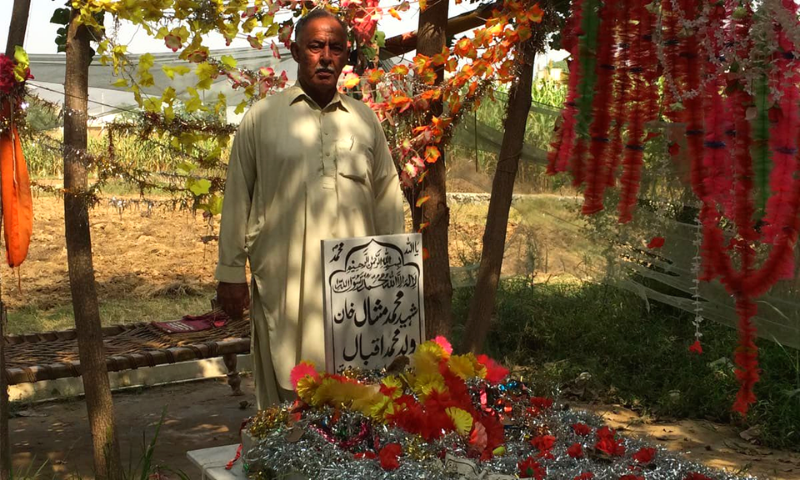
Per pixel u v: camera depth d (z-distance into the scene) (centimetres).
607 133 196
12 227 336
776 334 497
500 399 279
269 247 326
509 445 257
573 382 573
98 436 364
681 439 473
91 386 362
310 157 325
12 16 341
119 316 735
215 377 611
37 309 776
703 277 194
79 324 360
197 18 378
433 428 244
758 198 180
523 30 403
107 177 360
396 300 292
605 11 193
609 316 646
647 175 488
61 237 1073
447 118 427
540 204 567
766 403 490
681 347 588
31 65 491
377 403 250
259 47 409
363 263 285
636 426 498
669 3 189
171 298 829
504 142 441
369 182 339
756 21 177
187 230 1145
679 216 539
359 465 226
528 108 437
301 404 262
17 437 474
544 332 646
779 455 447
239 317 336
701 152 187
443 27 455
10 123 333
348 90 441
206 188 383
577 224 568
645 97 197
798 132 179
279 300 325
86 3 341
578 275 603
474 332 452
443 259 464
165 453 444
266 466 246
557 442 259
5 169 333
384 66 508
